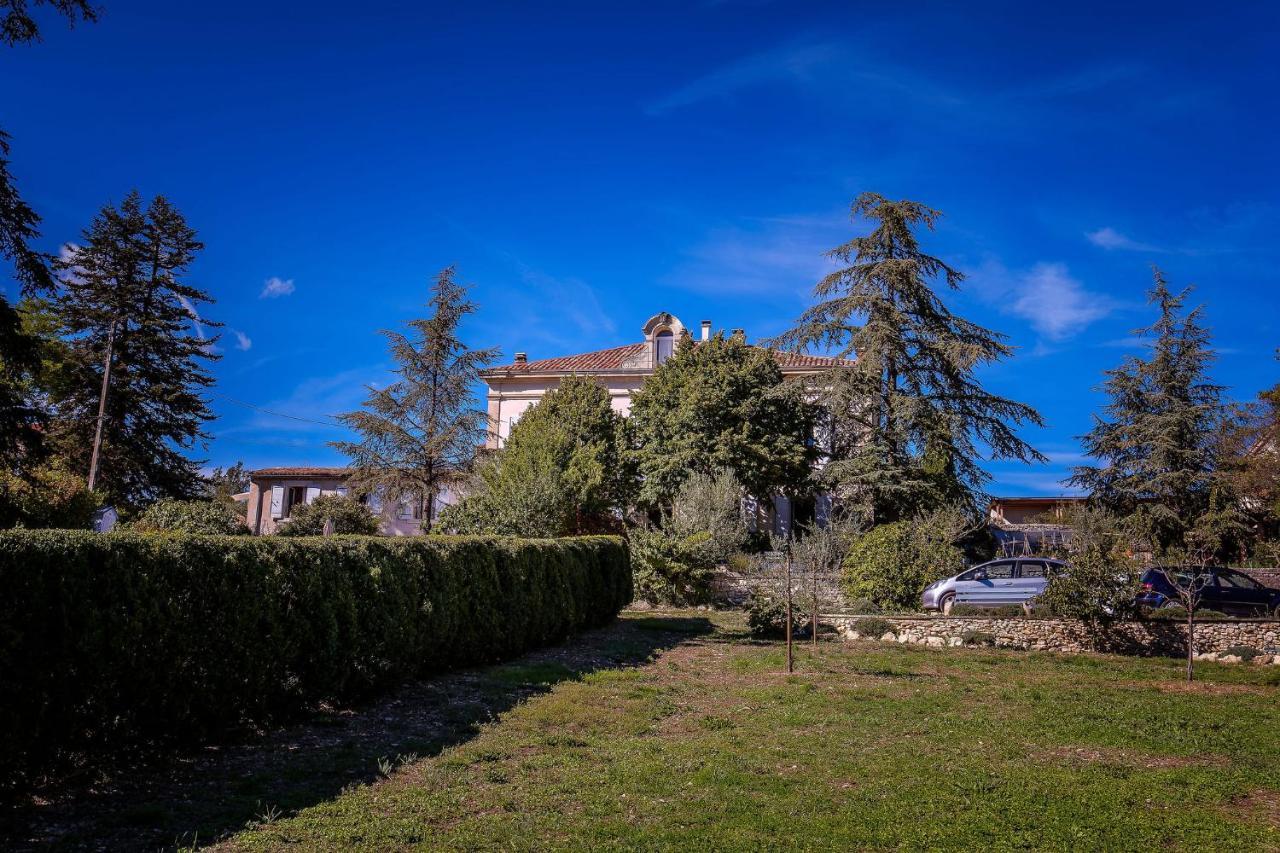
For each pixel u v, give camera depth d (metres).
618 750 7.50
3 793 5.48
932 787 6.43
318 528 34.56
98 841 4.94
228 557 7.52
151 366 34.53
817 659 13.87
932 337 30.19
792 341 31.58
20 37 13.23
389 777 6.47
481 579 12.53
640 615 21.33
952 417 28.56
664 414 33.22
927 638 16.61
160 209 35.97
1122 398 34.25
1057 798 6.20
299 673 8.38
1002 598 19.16
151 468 33.88
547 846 5.05
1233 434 32.25
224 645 7.32
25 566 5.62
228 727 7.62
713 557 23.78
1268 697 10.95
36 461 18.89
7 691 5.42
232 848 4.89
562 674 11.73
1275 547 27.06
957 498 28.34
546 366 43.25
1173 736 8.48
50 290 17.20
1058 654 15.35
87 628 5.98
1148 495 32.41
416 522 41.16
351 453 33.34
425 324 35.03
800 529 34.97
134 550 6.56
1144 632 15.70
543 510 23.30
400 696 9.84
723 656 14.28
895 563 21.03
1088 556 16.30
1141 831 5.50
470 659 12.21
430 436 34.25
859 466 28.39
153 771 6.41
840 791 6.36
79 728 5.96
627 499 32.91
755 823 5.54
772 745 7.84
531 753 7.36
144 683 6.47
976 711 9.65
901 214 30.30
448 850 4.93
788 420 33.38
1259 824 5.73
